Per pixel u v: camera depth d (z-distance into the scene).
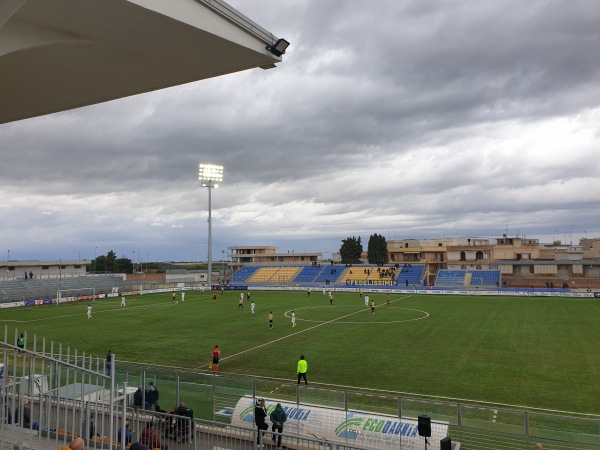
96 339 33.00
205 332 35.81
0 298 59.44
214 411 14.64
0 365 9.49
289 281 96.06
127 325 40.09
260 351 28.44
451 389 20.00
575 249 110.31
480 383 20.89
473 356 26.45
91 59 9.70
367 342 31.05
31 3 7.46
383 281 86.69
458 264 98.06
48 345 30.16
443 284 85.62
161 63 10.23
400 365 24.42
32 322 42.78
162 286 83.56
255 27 9.80
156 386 15.33
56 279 74.69
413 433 12.60
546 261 86.06
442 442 10.74
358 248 118.81
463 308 51.53
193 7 8.48
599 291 67.00
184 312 49.59
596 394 19.14
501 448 12.20
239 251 130.88
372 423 13.07
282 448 12.87
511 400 18.42
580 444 11.46
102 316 46.94
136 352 28.45
